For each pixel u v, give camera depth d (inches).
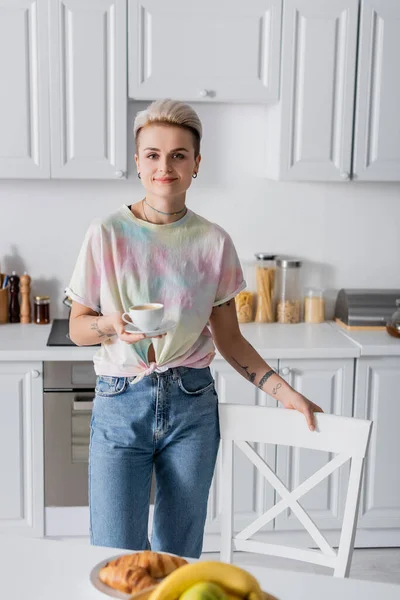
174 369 79.0
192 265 79.3
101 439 79.4
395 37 131.9
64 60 129.0
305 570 131.5
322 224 150.3
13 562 57.6
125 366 78.1
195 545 82.9
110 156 132.4
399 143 135.0
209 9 129.3
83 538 132.2
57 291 147.9
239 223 148.9
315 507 134.3
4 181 143.8
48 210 145.5
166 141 75.4
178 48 129.8
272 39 130.6
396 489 134.9
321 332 140.9
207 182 146.9
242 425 77.8
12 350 124.6
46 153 131.2
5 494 129.6
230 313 84.1
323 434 74.9
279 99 132.7
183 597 43.7
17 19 127.4
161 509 82.0
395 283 153.1
